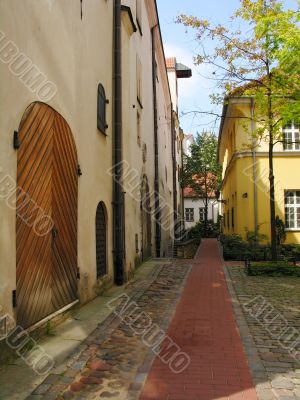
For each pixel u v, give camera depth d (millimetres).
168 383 4914
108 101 10906
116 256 11227
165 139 26594
